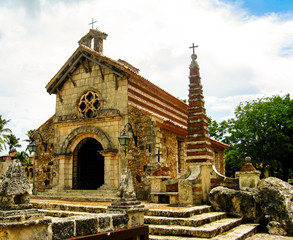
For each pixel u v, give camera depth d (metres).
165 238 9.10
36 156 20.19
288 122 27.81
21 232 4.47
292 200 11.37
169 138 17.77
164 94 21.16
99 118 17.78
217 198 12.77
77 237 5.22
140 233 6.61
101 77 18.31
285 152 28.86
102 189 16.66
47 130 20.16
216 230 9.55
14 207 4.77
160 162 15.88
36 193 19.69
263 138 29.33
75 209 12.46
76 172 18.92
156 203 13.83
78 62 19.20
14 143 40.38
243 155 30.27
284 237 10.40
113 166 16.94
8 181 4.87
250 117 29.81
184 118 24.91
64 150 18.66
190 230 9.35
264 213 11.98
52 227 4.86
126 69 16.95
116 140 17.16
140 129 16.55
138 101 18.22
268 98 31.20
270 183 11.95
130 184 6.88
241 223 12.00
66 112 19.53
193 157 14.10
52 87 20.02
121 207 6.46
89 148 19.25
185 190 12.54
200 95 14.87
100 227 5.74
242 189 13.17
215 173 14.18
